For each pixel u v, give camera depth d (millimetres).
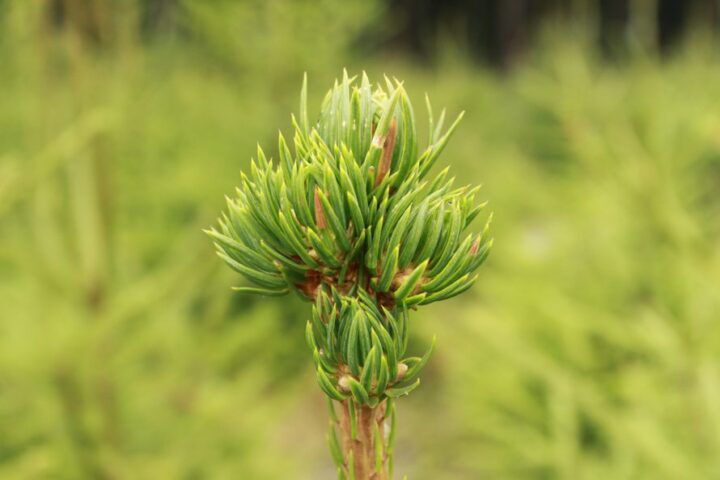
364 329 218
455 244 224
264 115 1221
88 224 645
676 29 2805
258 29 1147
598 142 936
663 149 859
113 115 631
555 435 823
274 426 943
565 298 921
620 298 888
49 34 642
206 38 1153
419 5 3061
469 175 1521
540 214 1233
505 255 1104
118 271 722
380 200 225
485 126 2211
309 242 225
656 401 763
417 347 1381
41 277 640
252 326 850
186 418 764
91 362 636
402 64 2600
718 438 664
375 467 227
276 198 224
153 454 736
